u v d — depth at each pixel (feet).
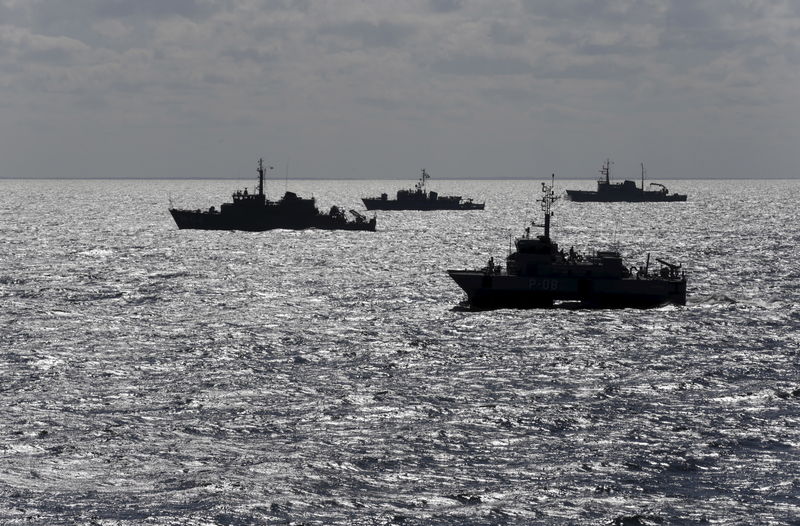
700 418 424.05
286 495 337.93
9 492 339.36
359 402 449.48
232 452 380.37
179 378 494.18
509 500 335.88
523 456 377.50
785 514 323.16
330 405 443.73
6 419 418.31
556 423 416.67
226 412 432.66
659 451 380.99
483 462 370.94
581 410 435.94
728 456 376.27
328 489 344.90
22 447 383.45
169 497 336.49
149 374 503.61
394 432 404.36
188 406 441.68
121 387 474.90
